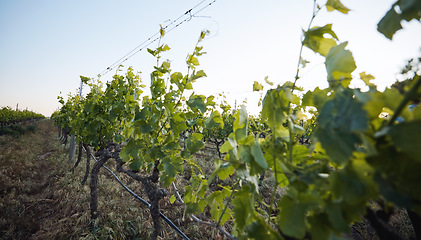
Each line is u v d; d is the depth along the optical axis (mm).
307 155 827
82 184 5480
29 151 9625
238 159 1010
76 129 5973
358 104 465
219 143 8797
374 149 448
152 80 2379
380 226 573
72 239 3410
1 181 5398
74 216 3920
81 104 6320
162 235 3500
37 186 5656
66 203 4512
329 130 504
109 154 3609
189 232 3576
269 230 769
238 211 903
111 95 3756
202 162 7336
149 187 2455
